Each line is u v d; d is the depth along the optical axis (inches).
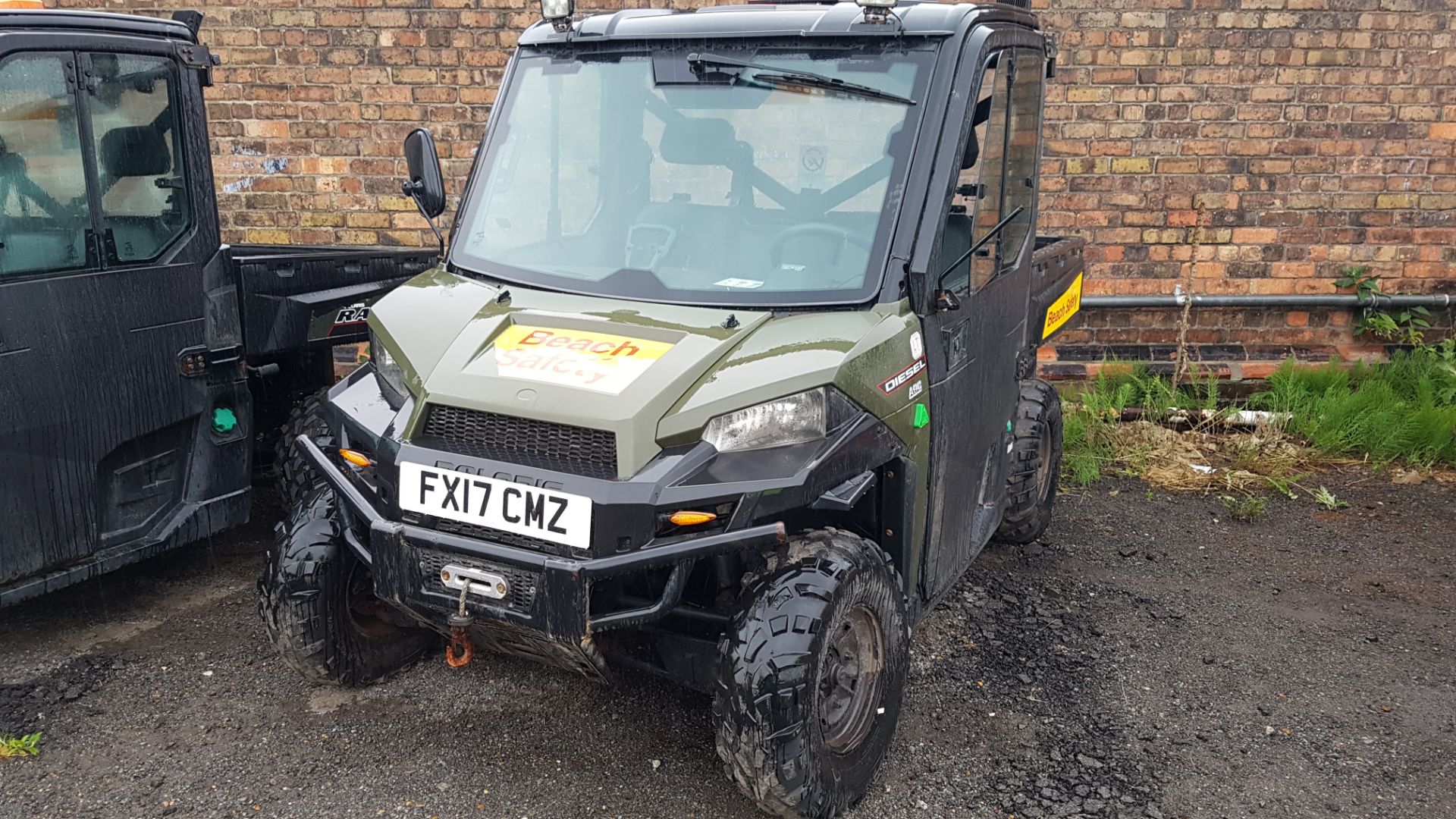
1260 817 131.3
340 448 133.0
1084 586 198.4
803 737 113.3
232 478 182.2
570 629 109.6
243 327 180.2
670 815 126.6
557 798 129.4
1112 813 130.5
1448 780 140.8
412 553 117.0
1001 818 128.6
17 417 150.5
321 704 149.3
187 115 169.3
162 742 139.6
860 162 134.9
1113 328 302.5
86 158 155.8
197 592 185.8
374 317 136.6
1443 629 185.2
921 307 131.1
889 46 139.3
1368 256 296.8
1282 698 160.2
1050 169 291.7
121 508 166.7
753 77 140.2
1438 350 301.1
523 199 148.0
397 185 294.8
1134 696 159.3
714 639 134.7
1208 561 212.1
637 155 143.3
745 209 137.6
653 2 279.0
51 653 163.2
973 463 159.9
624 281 135.4
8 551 152.0
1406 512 240.1
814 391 117.0
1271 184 291.9
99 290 158.6
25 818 123.6
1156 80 285.7
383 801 128.1
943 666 165.9
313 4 283.9
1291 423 280.5
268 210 297.1
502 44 285.3
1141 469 261.0
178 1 283.0
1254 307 298.5
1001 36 149.9
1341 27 282.2
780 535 109.8
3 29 145.6
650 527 109.1
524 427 115.1
